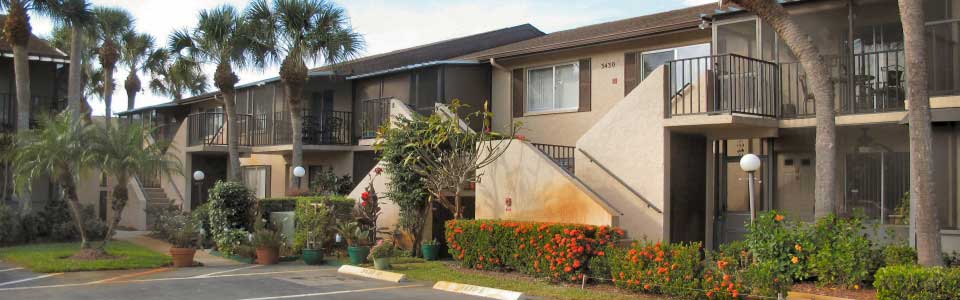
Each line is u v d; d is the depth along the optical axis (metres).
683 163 14.82
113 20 32.03
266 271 15.13
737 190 16.41
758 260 11.57
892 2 13.90
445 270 14.55
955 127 12.10
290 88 21.61
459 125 17.02
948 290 9.08
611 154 15.10
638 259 11.37
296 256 17.28
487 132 15.78
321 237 17.17
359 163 24.23
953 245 11.95
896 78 13.22
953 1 12.62
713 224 16.23
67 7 20.42
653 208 14.25
